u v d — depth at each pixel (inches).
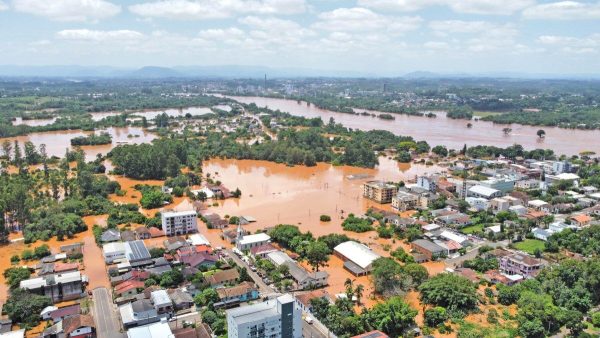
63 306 5989.2
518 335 5369.1
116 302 6038.4
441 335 5418.3
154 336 4909.0
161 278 6560.0
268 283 6683.1
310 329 5492.1
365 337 5059.1
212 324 5452.8
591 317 5679.1
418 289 6328.7
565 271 6446.9
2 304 6038.4
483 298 6245.1
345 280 6909.5
